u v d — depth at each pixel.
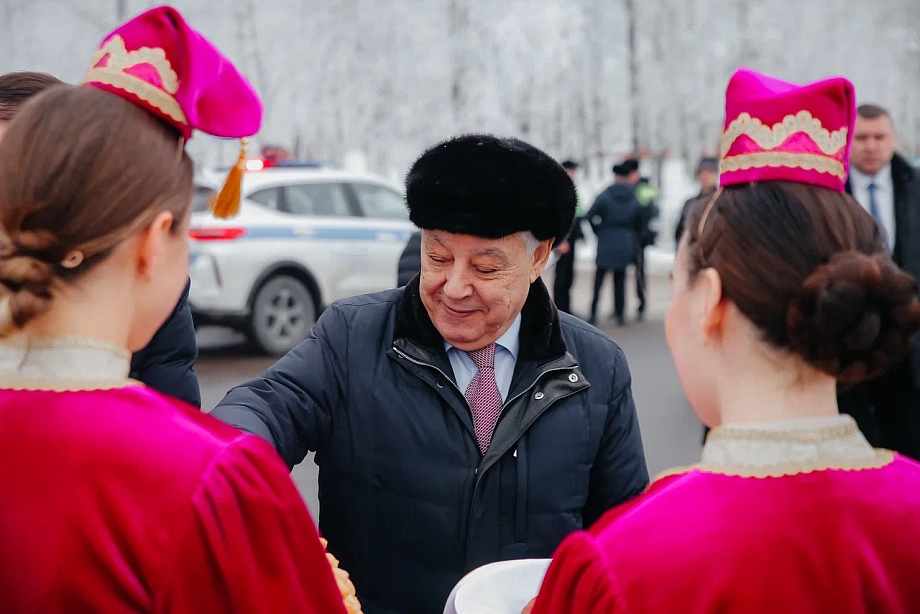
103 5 15.02
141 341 1.27
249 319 8.37
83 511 1.11
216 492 1.15
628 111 24.73
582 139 25.33
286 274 8.63
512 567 1.62
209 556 1.14
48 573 1.09
